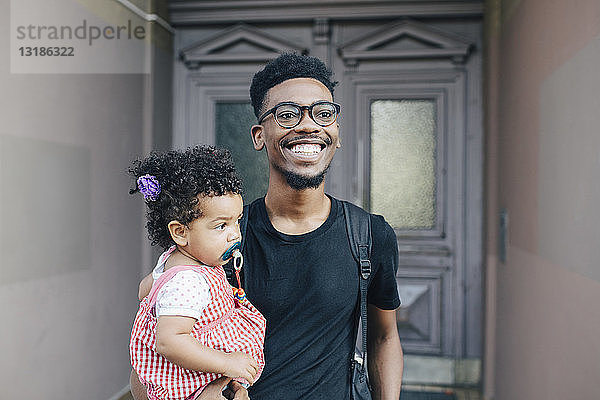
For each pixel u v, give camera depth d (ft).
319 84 4.20
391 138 14.65
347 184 14.69
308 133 4.05
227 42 14.65
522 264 10.23
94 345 10.86
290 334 4.22
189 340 3.63
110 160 11.55
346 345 4.37
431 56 14.32
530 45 9.70
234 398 3.79
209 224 3.85
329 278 4.22
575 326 7.14
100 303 11.09
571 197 7.35
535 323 9.21
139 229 12.96
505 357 11.71
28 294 8.79
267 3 14.33
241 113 14.93
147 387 3.99
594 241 6.50
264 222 4.37
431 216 14.57
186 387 3.81
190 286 3.73
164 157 4.07
